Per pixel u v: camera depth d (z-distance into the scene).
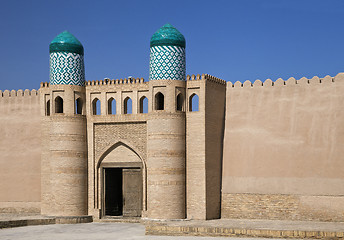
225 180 20.19
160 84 19.56
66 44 20.95
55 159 20.70
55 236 17.16
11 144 22.66
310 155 19.14
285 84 19.75
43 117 21.73
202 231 16.62
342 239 15.13
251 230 16.02
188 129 19.70
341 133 18.78
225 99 20.61
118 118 20.83
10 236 17.20
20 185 22.39
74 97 20.98
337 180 18.66
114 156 21.03
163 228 17.05
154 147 19.50
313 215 18.86
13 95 22.81
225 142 20.36
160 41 19.62
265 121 19.89
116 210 22.16
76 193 20.72
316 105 19.25
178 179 19.42
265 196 19.58
